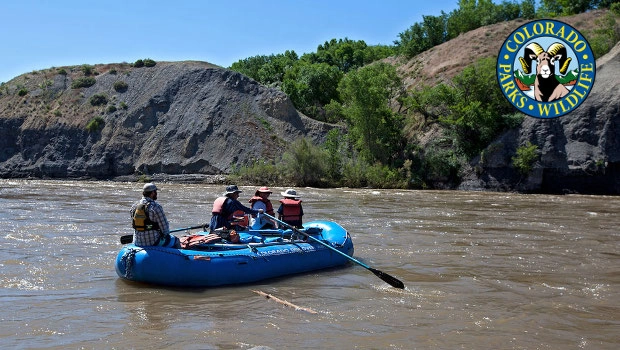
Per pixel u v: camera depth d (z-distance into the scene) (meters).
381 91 41.81
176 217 17.66
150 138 47.28
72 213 18.55
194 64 53.28
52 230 14.37
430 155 38.59
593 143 34.16
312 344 6.28
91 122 48.88
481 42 52.16
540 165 34.72
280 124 47.03
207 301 8.00
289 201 10.73
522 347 6.31
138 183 41.81
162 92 50.06
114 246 12.20
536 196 30.77
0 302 7.77
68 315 7.23
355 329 6.86
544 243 13.63
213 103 47.62
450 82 48.03
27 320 7.00
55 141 49.25
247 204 22.30
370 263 11.06
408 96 45.12
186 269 8.51
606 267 10.88
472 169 37.19
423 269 10.57
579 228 16.47
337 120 52.06
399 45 73.62
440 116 39.44
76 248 11.88
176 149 45.59
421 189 37.47
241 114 46.84
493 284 9.43
